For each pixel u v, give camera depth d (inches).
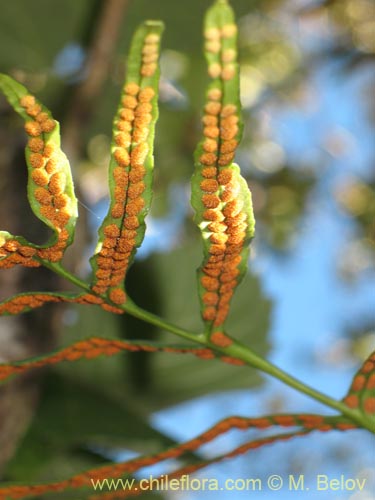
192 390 14.5
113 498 9.7
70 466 13.9
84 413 13.8
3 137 14.1
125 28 17.9
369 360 8.7
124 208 8.2
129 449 13.9
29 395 12.8
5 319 12.8
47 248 8.2
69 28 17.5
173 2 17.5
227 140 8.2
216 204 8.3
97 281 8.4
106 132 19.8
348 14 28.4
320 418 8.9
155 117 8.2
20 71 18.1
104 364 13.8
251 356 8.8
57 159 8.2
